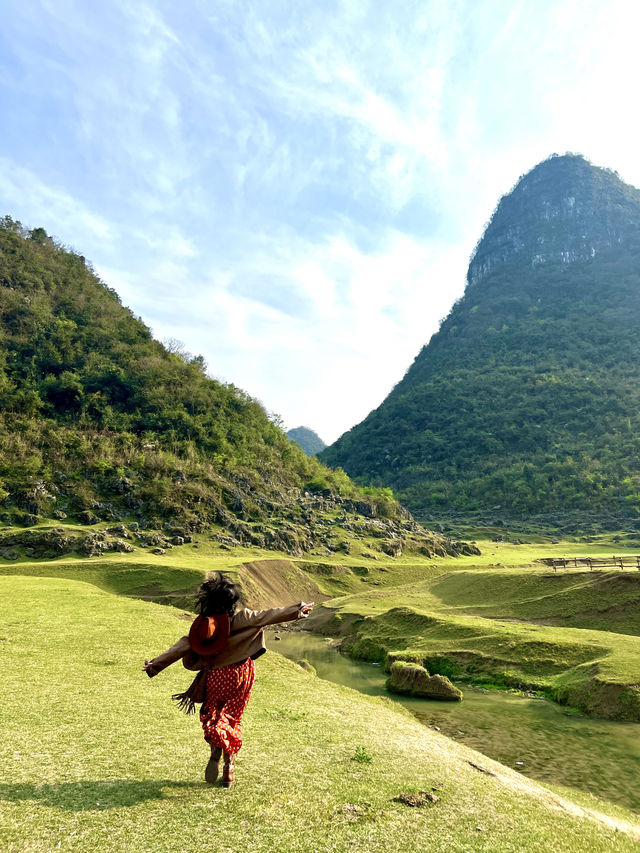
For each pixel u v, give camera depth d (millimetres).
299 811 5227
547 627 33844
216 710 5484
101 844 4250
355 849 4664
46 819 4539
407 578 65750
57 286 126562
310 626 44219
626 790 14375
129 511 67438
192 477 76625
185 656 5469
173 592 44344
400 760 7652
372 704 13789
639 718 21234
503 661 28688
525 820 6188
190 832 4582
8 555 52344
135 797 5148
